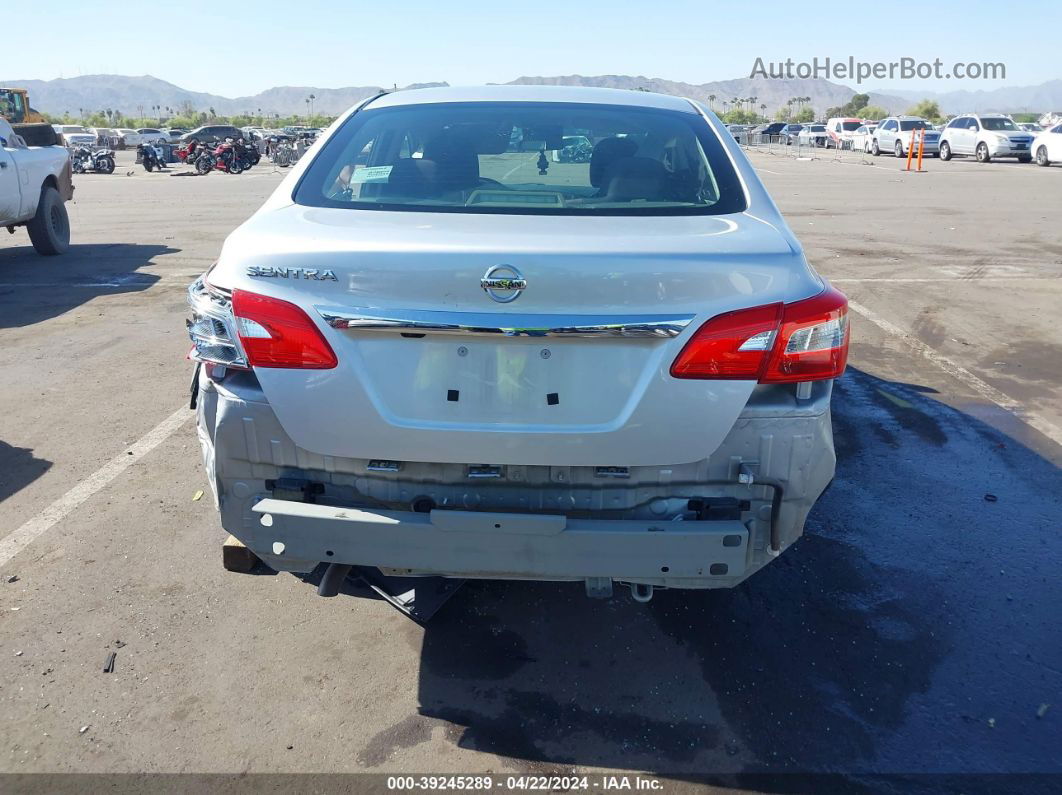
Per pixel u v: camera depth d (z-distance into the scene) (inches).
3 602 131.9
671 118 136.8
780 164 1282.0
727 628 129.2
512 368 94.9
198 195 814.5
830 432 100.8
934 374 246.5
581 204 114.7
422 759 103.3
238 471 102.8
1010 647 125.2
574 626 129.3
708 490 98.8
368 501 101.4
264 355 96.5
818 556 148.7
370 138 129.4
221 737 106.0
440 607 121.5
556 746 105.8
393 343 95.3
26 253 456.8
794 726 109.6
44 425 202.1
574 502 99.0
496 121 132.6
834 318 97.2
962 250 454.9
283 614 131.0
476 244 94.1
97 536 151.6
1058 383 239.0
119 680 115.5
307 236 99.0
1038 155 1206.3
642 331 92.2
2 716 108.3
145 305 323.3
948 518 162.2
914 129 1433.3
